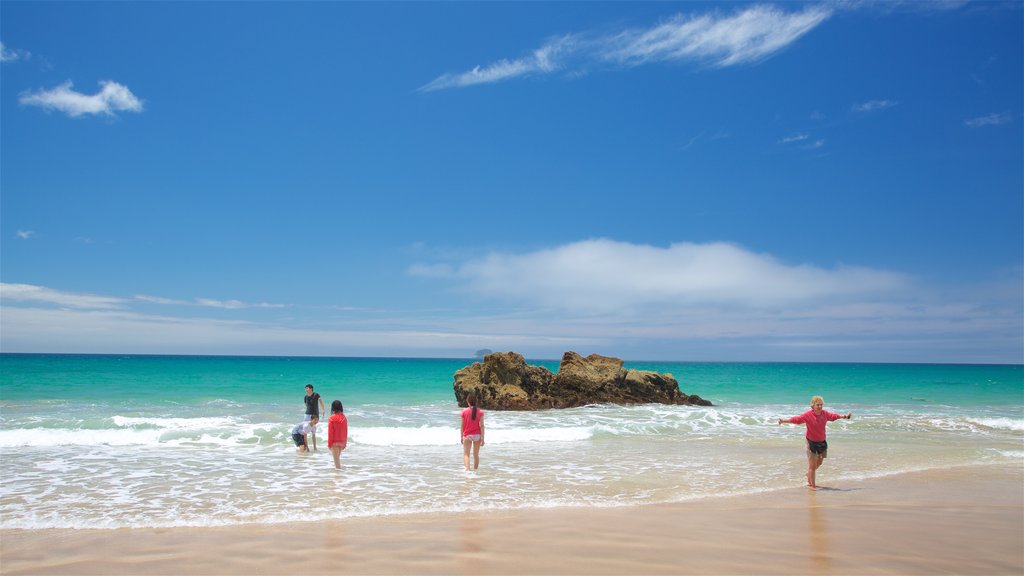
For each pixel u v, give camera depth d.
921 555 6.93
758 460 14.04
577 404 28.91
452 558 6.69
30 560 6.65
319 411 15.30
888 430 20.30
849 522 8.40
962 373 90.31
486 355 29.98
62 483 10.93
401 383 44.34
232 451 14.70
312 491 10.38
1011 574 6.35
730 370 106.44
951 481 11.77
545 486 10.94
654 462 13.67
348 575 6.15
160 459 13.49
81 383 37.25
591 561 6.60
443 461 13.64
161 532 7.78
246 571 6.29
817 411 11.03
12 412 21.97
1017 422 21.61
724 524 8.23
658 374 31.12
